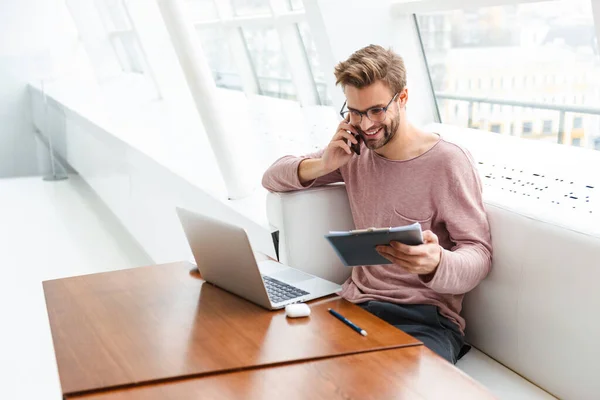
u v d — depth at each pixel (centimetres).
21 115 726
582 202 203
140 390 130
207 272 188
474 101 302
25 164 724
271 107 496
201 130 530
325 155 218
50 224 550
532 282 187
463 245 197
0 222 558
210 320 163
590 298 171
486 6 248
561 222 183
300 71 431
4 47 719
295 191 234
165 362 141
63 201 618
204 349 147
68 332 158
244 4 464
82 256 473
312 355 142
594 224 179
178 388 131
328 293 179
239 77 550
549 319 183
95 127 574
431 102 326
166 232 418
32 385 288
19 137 721
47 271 446
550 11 247
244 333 155
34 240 510
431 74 318
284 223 232
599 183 225
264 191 366
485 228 200
